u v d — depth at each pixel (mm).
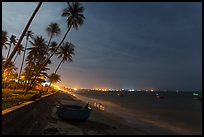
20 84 72688
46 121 21203
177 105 88625
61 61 53188
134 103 92000
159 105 85062
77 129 18375
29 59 62188
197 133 23578
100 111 38844
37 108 23656
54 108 35750
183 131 24531
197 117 43969
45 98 33906
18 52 74375
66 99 71062
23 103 19219
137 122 28531
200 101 127938
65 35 37906
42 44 51812
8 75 72125
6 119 11555
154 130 22844
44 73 71062
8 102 19156
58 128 18062
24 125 15789
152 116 41219
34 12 19734
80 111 22109
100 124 22391
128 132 19359
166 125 28891
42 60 57125
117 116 33781
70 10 34875
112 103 80812
